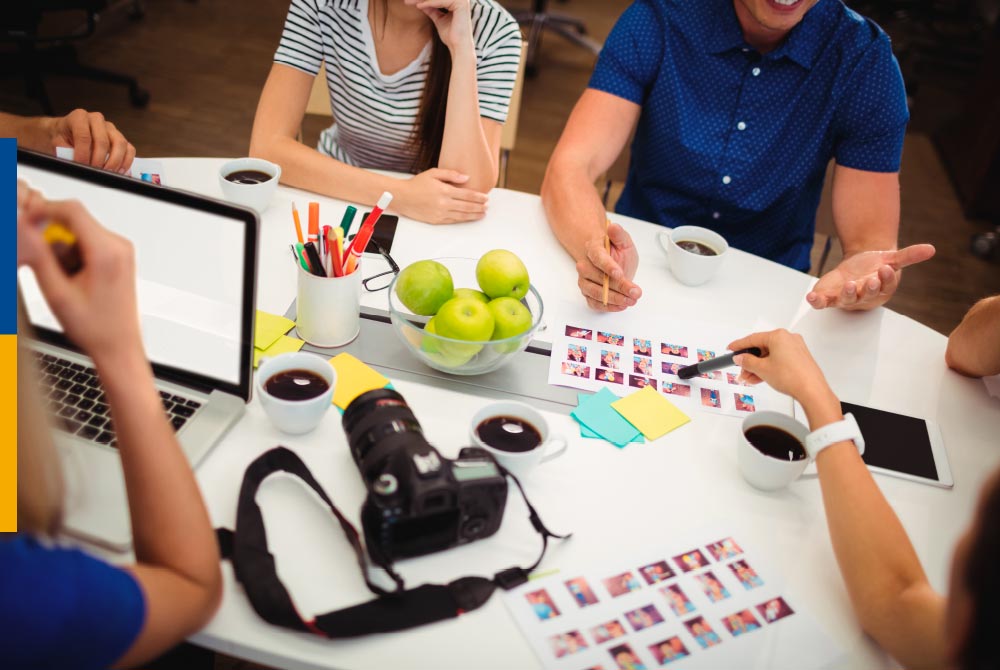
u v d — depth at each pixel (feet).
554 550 2.88
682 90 5.32
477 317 3.27
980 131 10.42
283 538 2.78
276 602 2.49
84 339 2.33
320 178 4.67
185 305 3.15
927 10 13.26
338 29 5.08
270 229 4.39
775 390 3.59
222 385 3.25
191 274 3.08
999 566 1.86
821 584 2.90
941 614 2.52
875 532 2.81
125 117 9.77
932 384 3.97
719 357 3.67
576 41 12.65
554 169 5.02
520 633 2.61
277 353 3.57
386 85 5.20
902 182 10.80
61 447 2.89
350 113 5.41
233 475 2.99
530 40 12.12
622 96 5.36
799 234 5.75
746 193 5.45
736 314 4.27
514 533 2.93
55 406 3.05
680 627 2.68
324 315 3.58
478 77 5.18
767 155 5.32
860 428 3.62
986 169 9.95
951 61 13.87
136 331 2.41
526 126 10.98
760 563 2.93
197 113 10.08
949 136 11.46
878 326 4.33
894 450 3.52
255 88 10.83
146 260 3.09
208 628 2.48
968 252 9.67
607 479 3.19
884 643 2.65
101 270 2.25
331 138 5.89
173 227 3.00
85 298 2.26
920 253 4.14
